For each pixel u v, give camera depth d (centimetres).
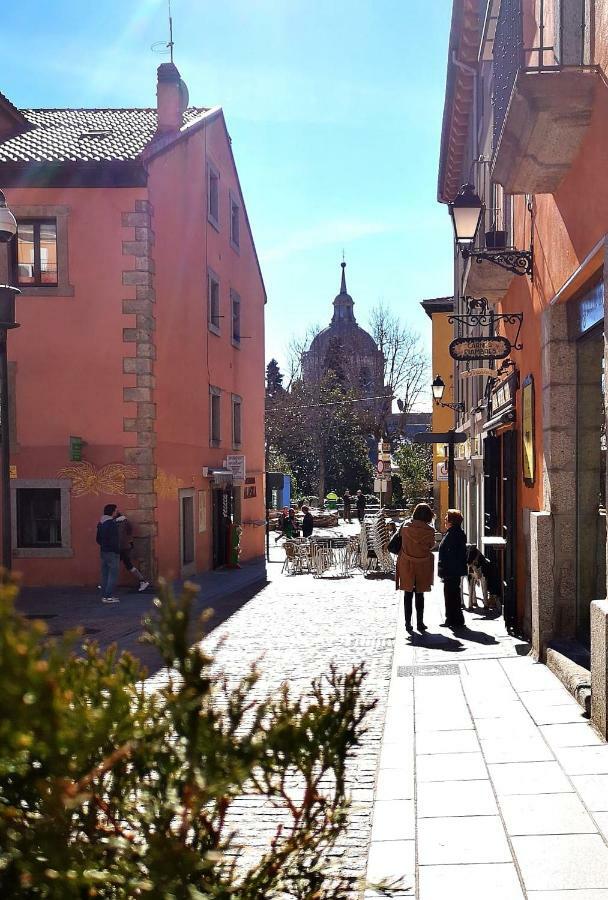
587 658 813
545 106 660
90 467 1848
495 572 1429
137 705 212
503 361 1281
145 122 2275
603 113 630
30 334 1858
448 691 800
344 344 6925
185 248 2186
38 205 1858
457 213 1121
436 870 419
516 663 916
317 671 920
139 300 1856
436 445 3747
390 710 739
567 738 631
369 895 391
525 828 470
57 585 1839
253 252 3134
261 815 492
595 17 648
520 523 1134
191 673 201
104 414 1856
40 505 1866
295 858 228
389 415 6216
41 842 175
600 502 800
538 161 745
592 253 676
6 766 166
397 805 513
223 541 2622
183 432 2152
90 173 1845
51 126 2203
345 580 2153
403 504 4962
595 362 804
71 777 175
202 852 208
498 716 703
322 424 6456
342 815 233
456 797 523
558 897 385
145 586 1788
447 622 1221
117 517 1745
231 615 1445
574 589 888
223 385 2647
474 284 1191
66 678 201
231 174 2762
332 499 6419
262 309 3334
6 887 176
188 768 197
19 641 158
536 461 988
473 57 1791
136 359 1853
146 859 191
